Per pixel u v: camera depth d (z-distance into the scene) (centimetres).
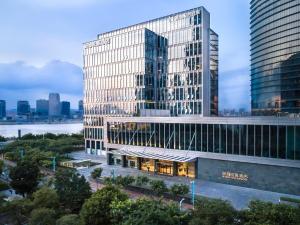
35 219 2772
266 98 12700
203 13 8331
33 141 8794
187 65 8519
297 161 4288
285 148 4419
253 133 4775
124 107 8781
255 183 4759
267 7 12744
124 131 6950
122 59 8869
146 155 6088
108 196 3089
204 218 2642
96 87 9544
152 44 8706
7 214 3359
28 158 5369
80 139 10575
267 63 12681
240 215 2742
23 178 4319
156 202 2977
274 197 4247
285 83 11631
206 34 8494
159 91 9025
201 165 5484
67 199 3494
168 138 6050
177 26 8812
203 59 8269
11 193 4769
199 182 5241
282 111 11644
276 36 12138
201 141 5478
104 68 9350
